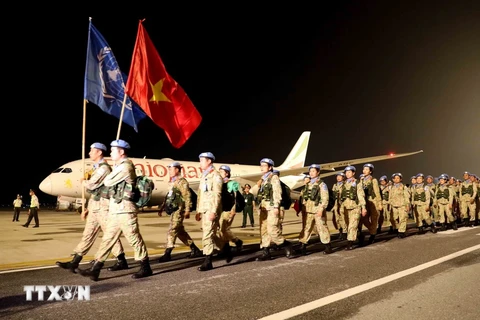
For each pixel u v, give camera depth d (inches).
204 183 248.8
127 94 319.9
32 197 554.3
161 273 237.6
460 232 489.7
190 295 187.0
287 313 161.2
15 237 429.7
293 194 1121.4
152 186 223.5
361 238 370.3
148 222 661.9
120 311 161.2
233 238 307.1
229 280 219.3
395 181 442.3
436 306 172.2
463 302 178.2
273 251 327.9
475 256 300.2
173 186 283.4
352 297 185.5
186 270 247.3
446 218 513.0
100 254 214.2
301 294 190.2
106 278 223.3
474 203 576.7
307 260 285.3
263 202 286.7
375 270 248.1
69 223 631.2
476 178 604.7
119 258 247.8
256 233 498.3
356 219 338.6
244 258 293.0
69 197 924.6
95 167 238.5
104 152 240.2
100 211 229.0
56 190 871.7
